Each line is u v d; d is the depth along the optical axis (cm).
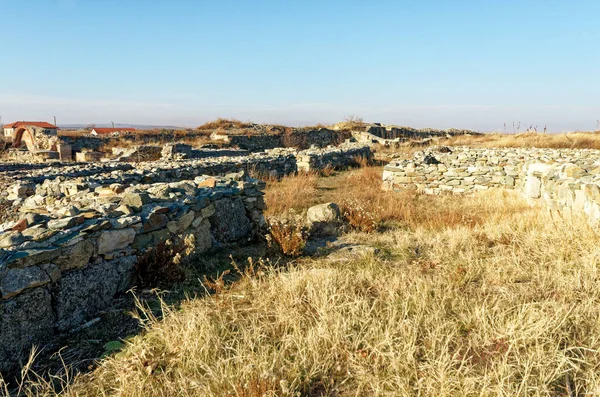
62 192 845
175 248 485
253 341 320
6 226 412
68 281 358
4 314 302
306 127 3844
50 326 340
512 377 261
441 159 1725
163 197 536
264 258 554
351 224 752
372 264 503
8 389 281
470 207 979
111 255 412
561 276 408
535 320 317
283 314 352
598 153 1695
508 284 413
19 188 876
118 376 283
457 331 321
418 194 1212
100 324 367
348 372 277
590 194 587
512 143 2672
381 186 1285
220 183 684
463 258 510
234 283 458
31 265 325
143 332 351
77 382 286
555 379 258
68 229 376
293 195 1073
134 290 430
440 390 246
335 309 350
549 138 2777
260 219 724
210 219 609
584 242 489
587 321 319
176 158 1856
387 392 255
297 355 295
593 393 242
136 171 1108
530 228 612
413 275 447
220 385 263
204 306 385
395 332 311
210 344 311
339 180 1498
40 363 310
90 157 2138
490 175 1178
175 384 270
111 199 501
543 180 904
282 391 250
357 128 3891
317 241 655
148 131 3130
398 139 3325
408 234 684
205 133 3278
